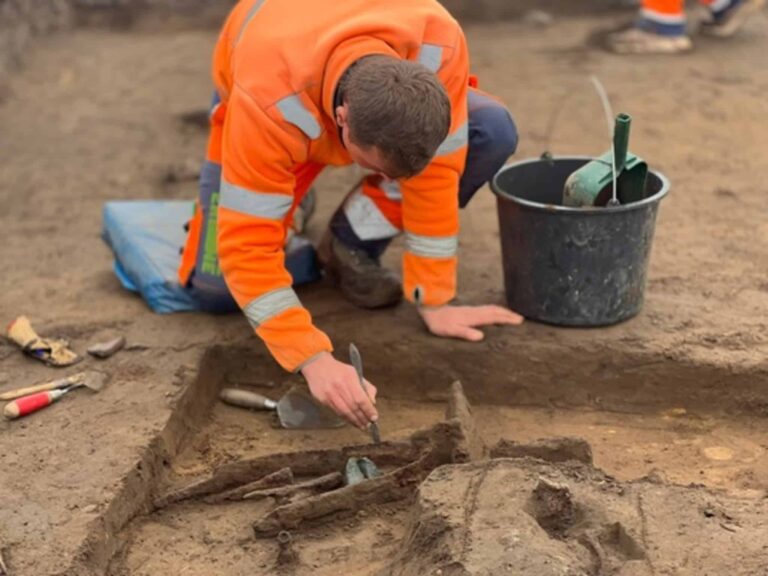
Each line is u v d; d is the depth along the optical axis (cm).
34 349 343
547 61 680
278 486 299
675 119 556
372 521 285
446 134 266
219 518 290
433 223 319
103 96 646
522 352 338
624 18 777
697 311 354
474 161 335
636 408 339
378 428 328
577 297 337
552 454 291
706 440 323
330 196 464
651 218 333
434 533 250
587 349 336
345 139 270
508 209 335
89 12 820
